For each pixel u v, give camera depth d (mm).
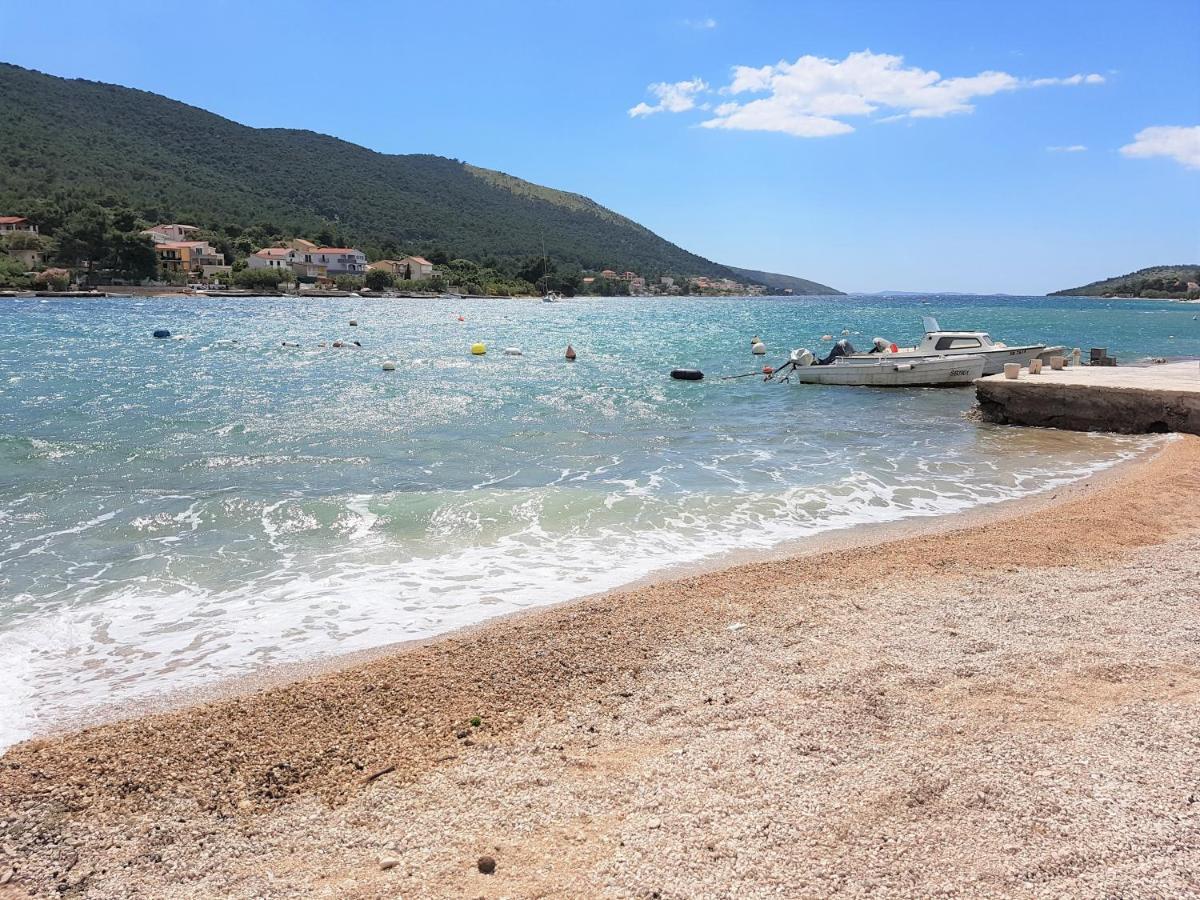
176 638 8117
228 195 199000
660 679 6836
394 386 28922
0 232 123312
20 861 4566
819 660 7074
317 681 6930
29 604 8891
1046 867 4078
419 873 4312
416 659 7352
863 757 5312
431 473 15078
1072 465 16141
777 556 10711
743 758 5367
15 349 41031
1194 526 11289
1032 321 86438
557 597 9281
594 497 13203
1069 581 9047
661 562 10492
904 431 20203
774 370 33344
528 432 19531
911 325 79625
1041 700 6102
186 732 6070
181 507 12453
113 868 4500
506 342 53156
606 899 4004
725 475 15156
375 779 5414
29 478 14133
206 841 4746
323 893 4180
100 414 21391
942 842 4332
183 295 118688
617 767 5391
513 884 4164
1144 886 3914
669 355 43562
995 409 21594
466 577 9898
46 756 5738
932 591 8891
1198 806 4570
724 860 4254
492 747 5777
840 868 4141
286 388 27812
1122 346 48375
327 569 10102
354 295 140500
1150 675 6469
